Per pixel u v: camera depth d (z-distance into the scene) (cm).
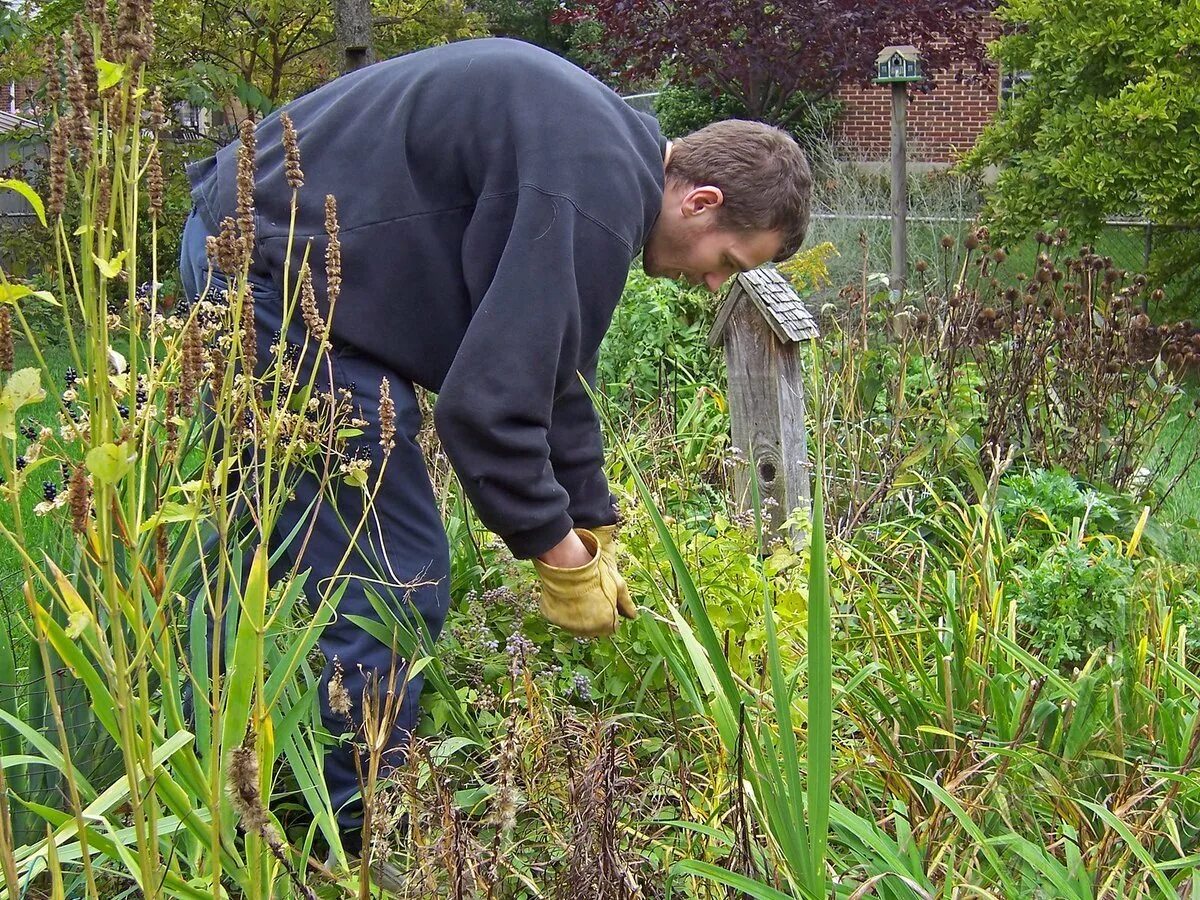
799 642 275
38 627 133
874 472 421
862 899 191
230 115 928
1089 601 294
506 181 213
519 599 272
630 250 214
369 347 225
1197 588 349
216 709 141
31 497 332
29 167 861
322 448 213
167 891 154
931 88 1244
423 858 183
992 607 284
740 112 1457
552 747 220
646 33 1182
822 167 1054
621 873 177
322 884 207
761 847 193
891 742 232
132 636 202
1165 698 246
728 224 234
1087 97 697
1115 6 683
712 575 281
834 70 1175
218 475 142
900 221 766
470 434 207
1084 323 449
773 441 362
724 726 182
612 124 214
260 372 224
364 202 220
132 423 123
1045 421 448
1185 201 680
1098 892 193
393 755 222
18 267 806
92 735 206
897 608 319
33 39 702
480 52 222
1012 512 381
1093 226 710
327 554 231
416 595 234
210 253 152
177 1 887
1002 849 210
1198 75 676
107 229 121
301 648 170
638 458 412
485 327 204
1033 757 219
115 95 119
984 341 452
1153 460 496
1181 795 219
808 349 445
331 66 984
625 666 270
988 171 1421
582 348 218
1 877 147
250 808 135
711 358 512
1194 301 764
